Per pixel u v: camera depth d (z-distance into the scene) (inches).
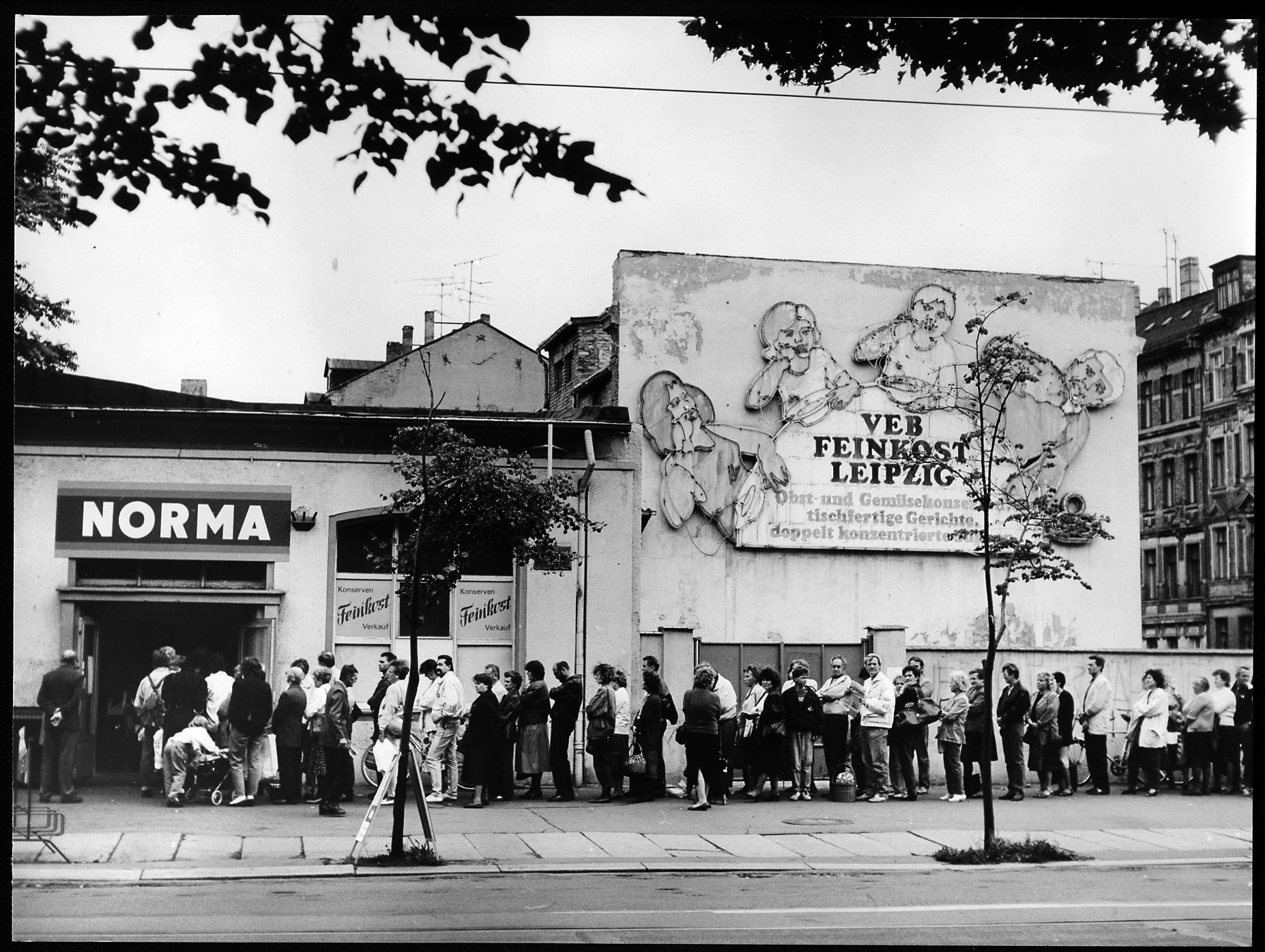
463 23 295.7
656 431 975.0
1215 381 2032.5
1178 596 2100.1
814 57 341.7
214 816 618.5
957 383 1016.9
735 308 1000.2
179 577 764.6
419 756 667.4
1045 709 745.0
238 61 294.8
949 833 601.6
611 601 806.5
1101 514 1045.2
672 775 800.9
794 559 984.9
